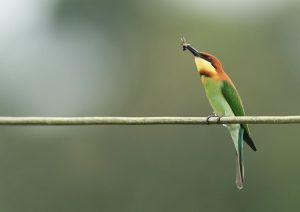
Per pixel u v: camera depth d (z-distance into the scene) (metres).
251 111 32.22
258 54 34.59
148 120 11.50
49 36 43.50
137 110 33.94
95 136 31.22
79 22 43.84
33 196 30.06
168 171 29.00
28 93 38.56
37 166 30.83
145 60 35.59
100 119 11.34
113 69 40.56
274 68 34.19
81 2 43.44
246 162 28.78
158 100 32.91
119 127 30.45
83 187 30.72
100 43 42.56
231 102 15.19
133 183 29.84
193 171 28.42
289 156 28.73
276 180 28.56
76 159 31.19
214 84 15.20
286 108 32.56
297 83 33.81
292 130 28.89
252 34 35.72
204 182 28.28
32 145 30.92
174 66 33.88
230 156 28.02
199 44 34.84
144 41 38.28
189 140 28.70
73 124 11.22
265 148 28.81
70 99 38.84
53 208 30.31
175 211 28.70
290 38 36.41
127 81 35.03
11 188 29.94
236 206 28.16
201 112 31.39
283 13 36.72
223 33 35.31
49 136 31.22
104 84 39.84
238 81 32.91
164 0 39.84
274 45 35.84
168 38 36.78
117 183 30.38
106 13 42.59
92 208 30.42
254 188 28.50
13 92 37.69
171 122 11.62
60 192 30.53
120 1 41.62
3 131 30.81
